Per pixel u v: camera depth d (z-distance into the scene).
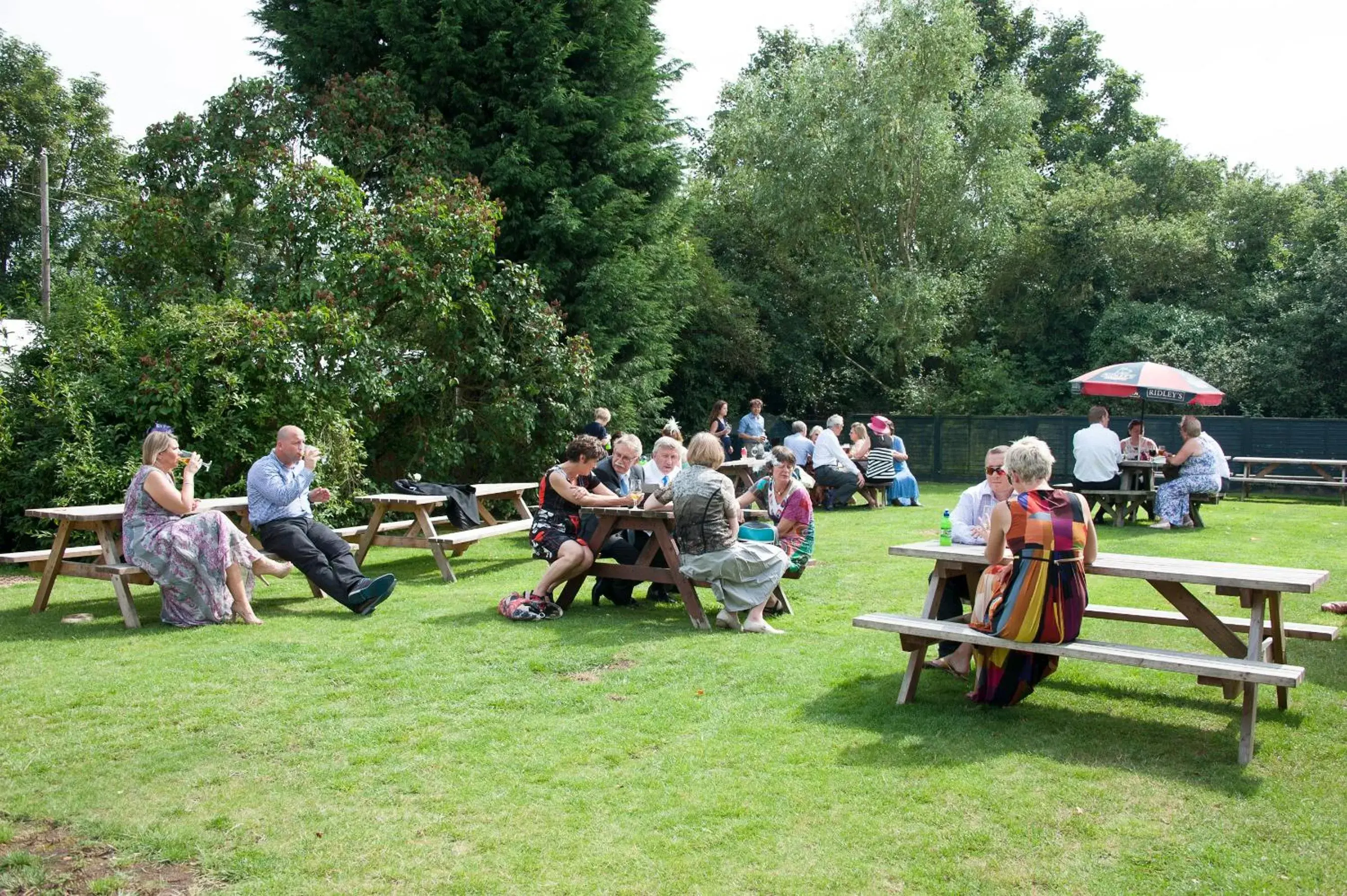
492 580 8.72
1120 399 23.81
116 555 7.01
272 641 6.17
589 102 15.24
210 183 13.12
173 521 6.68
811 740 4.34
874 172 23.91
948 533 5.76
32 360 10.87
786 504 7.29
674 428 11.53
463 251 12.80
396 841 3.35
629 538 7.61
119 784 3.85
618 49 15.97
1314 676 5.37
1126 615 5.30
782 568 6.62
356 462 12.02
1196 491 12.47
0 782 3.86
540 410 14.54
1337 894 2.96
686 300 22.67
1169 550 10.35
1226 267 26.06
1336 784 3.83
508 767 4.02
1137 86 35.47
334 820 3.51
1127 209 27.42
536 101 15.10
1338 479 18.56
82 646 6.03
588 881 3.06
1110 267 26.28
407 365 12.61
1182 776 3.91
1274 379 21.94
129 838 3.37
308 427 11.16
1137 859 3.19
